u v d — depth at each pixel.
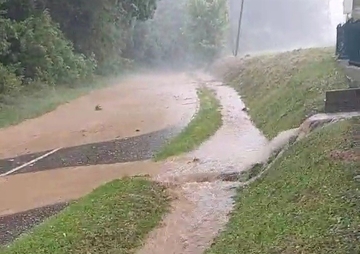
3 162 12.55
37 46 24.20
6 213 9.17
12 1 25.36
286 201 7.52
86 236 7.46
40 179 11.11
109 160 12.49
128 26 38.84
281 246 6.06
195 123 16.36
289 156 9.77
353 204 6.45
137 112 19.23
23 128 16.50
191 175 10.77
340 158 8.12
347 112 11.71
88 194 9.67
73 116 18.53
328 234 5.91
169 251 7.10
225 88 27.44
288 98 16.11
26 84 22.97
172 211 8.61
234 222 7.81
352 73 14.30
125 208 8.49
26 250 7.21
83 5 30.75
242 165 11.32
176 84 30.39
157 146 13.75
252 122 16.77
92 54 31.83
